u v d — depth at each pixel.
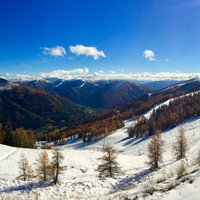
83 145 168.88
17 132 108.00
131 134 160.50
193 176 14.73
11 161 58.44
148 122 168.38
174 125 153.12
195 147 75.56
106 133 176.50
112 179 36.69
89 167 53.91
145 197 12.98
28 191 31.11
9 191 31.88
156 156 44.03
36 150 71.94
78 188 31.47
